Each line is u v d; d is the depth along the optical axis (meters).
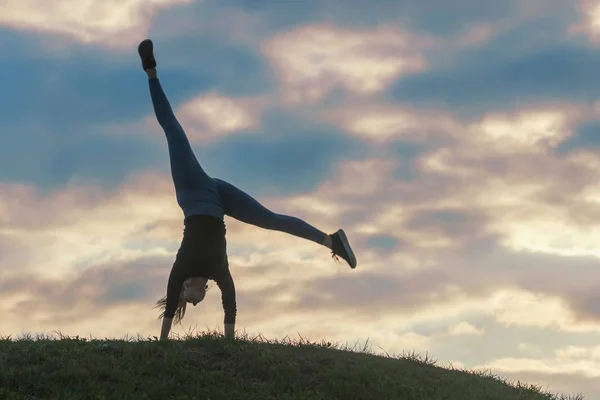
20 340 11.47
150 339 11.54
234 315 11.62
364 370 10.97
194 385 10.00
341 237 11.98
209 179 11.60
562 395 12.26
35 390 9.59
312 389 10.40
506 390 11.68
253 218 11.71
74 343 11.23
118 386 9.82
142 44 11.84
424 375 11.49
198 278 11.18
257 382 10.43
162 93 11.89
